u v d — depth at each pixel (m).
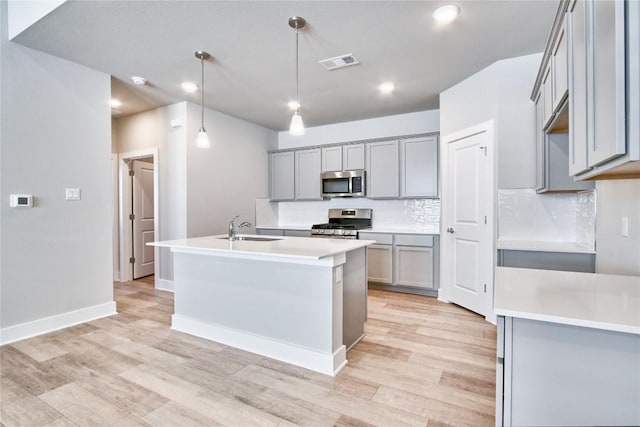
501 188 3.11
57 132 3.03
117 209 5.06
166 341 2.80
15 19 2.64
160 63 3.14
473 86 3.44
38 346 2.67
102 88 3.35
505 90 3.07
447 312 3.54
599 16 1.14
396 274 4.37
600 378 1.05
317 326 2.33
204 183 4.48
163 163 4.46
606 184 2.17
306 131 5.70
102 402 1.92
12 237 2.76
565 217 2.92
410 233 4.26
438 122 4.63
